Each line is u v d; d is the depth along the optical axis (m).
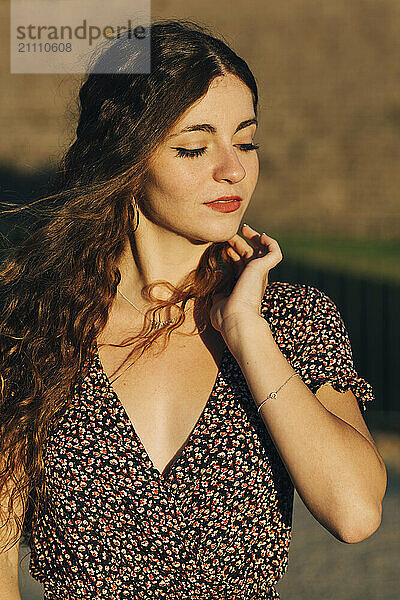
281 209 17.56
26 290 2.69
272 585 2.54
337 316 2.59
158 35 2.46
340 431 2.38
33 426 2.52
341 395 2.55
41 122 18.34
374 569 6.23
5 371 2.62
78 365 2.57
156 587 2.49
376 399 10.06
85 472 2.49
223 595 2.50
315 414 2.38
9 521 2.54
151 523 2.46
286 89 20.52
